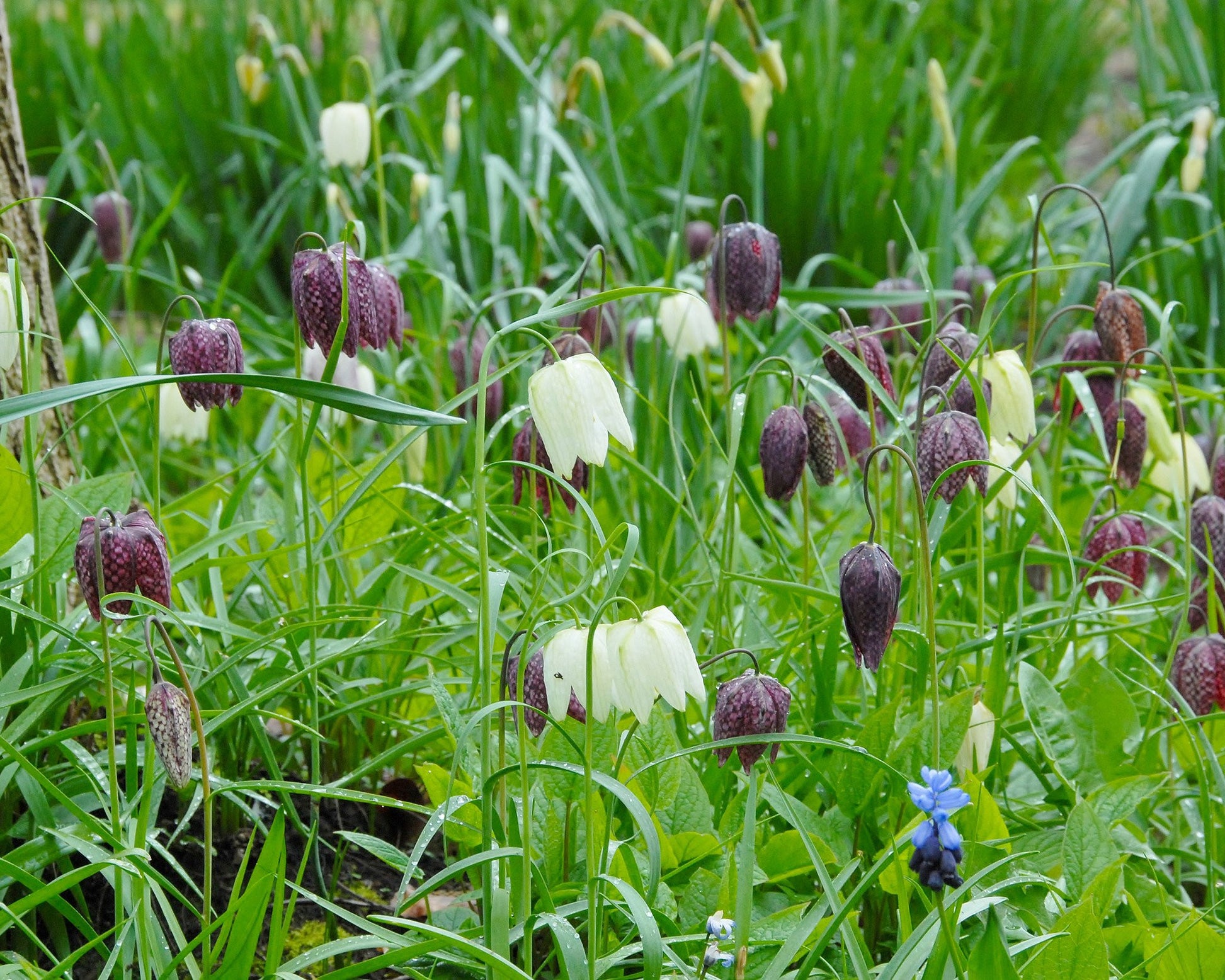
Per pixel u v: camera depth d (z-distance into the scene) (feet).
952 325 4.83
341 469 5.58
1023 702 4.67
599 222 7.01
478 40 8.73
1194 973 4.33
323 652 4.77
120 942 4.27
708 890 4.43
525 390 5.72
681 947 4.40
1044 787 4.75
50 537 4.68
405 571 4.75
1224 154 7.47
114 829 4.29
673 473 5.40
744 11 6.20
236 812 4.72
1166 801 4.85
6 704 4.42
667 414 5.36
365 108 6.26
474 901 4.60
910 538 5.10
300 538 5.12
